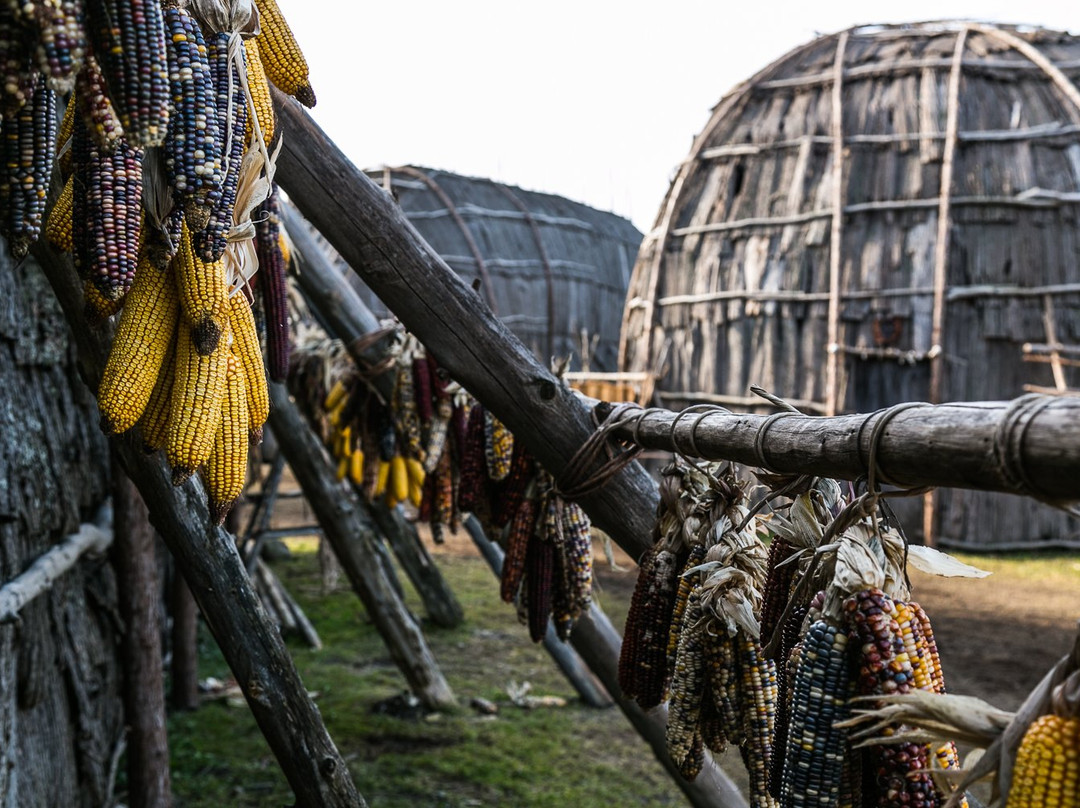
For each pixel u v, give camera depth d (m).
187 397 1.61
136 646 4.71
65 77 1.03
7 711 3.28
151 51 1.16
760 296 12.40
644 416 2.38
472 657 7.78
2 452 3.58
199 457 1.61
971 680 6.55
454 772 5.46
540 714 6.47
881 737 1.30
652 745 3.87
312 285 4.77
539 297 20.16
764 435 1.70
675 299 13.29
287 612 8.30
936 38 13.04
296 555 12.33
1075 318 11.35
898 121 12.12
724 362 12.80
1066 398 1.07
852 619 1.37
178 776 5.46
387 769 5.51
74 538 4.38
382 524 8.40
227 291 1.68
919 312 11.55
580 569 2.96
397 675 7.34
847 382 11.92
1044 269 11.48
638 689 2.18
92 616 4.83
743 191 12.99
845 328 11.91
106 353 2.33
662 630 2.14
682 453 2.11
